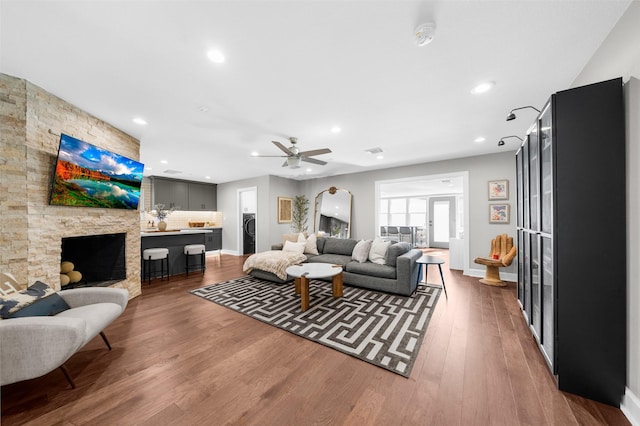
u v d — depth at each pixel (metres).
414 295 3.61
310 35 1.63
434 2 1.38
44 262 2.34
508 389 1.65
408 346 2.19
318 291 3.80
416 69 2.02
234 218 7.92
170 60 1.88
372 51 1.80
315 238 5.33
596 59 1.78
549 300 1.95
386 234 10.55
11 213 2.10
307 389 1.66
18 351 1.46
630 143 1.46
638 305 1.41
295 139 3.72
